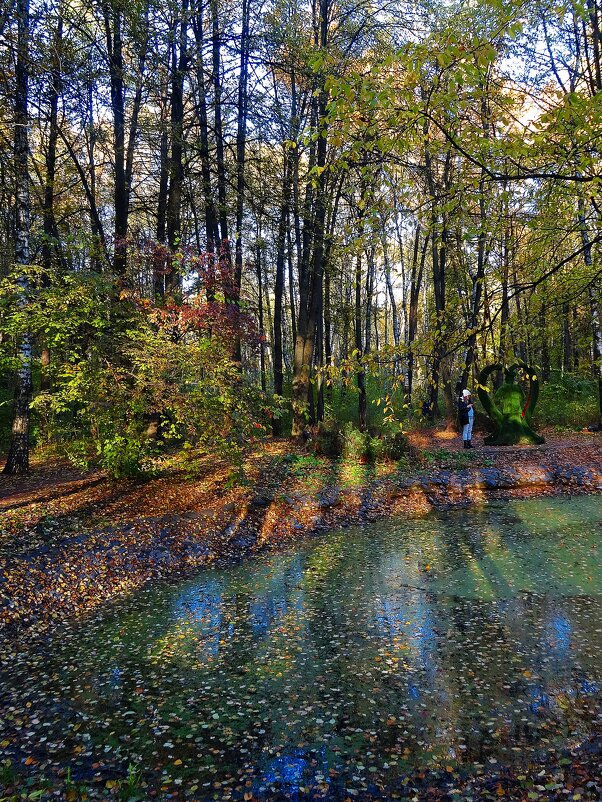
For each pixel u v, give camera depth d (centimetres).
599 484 1225
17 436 1181
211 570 802
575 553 811
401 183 357
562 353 2094
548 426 1852
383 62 296
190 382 866
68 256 1123
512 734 385
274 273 2353
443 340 346
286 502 1071
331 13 1503
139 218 2217
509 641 534
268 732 401
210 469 1217
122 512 925
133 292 970
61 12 1003
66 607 654
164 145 1425
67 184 1830
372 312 2483
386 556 846
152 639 572
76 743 391
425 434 1798
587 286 362
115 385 886
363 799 329
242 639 568
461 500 1180
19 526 805
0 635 573
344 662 508
